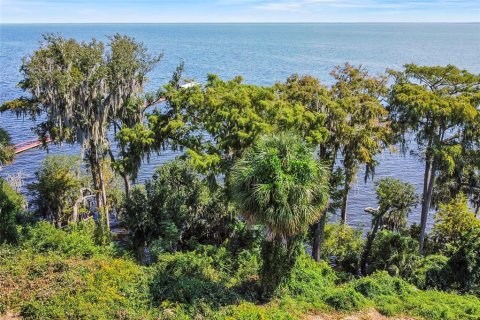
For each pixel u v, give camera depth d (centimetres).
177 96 2322
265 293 1477
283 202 1252
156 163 4209
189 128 2289
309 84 2389
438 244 2636
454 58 14700
